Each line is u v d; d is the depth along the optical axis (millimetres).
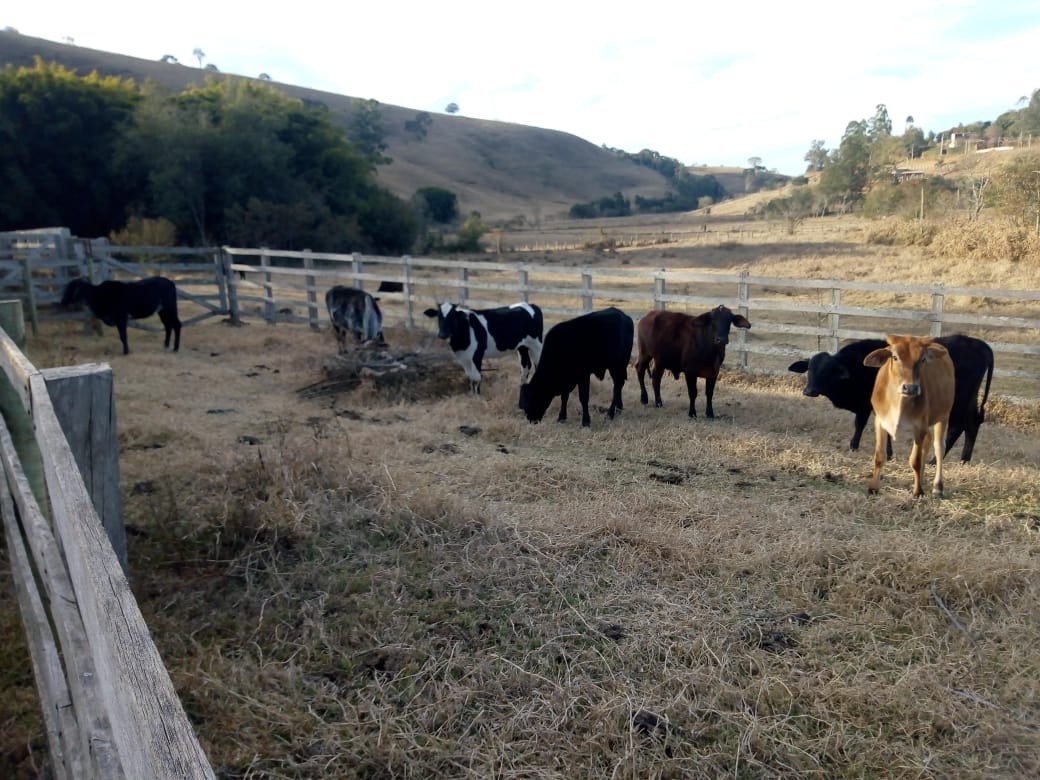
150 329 14797
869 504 6230
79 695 1996
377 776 3174
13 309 4781
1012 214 26641
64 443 2305
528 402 8891
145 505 5684
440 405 9492
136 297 12688
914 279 20031
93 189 37531
